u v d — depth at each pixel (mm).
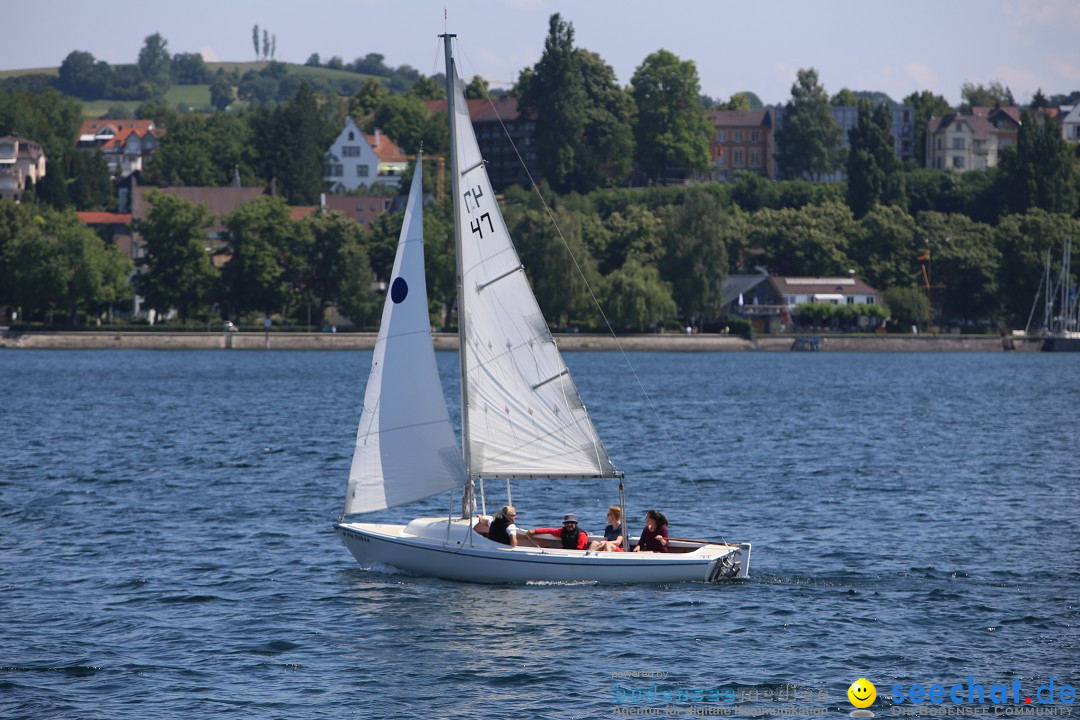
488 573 134375
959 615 126062
